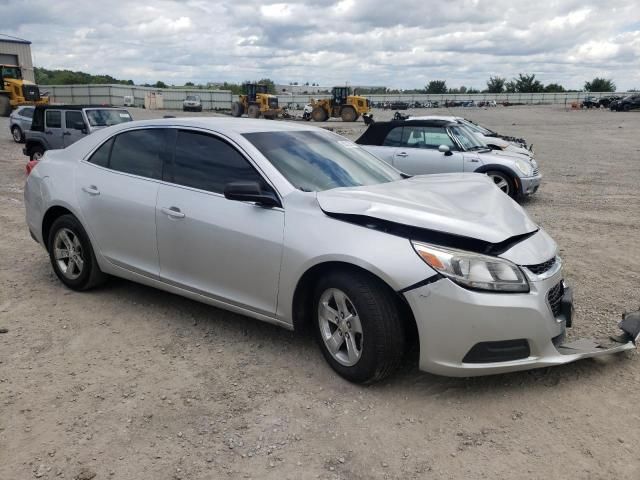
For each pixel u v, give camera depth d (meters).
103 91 62.62
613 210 9.35
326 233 3.38
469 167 9.80
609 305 4.83
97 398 3.31
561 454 2.82
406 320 3.31
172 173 4.24
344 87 42.56
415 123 10.42
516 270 3.16
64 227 4.89
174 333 4.21
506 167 9.62
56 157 5.17
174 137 4.33
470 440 2.93
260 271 3.67
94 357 3.82
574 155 18.92
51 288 5.13
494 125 36.81
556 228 7.97
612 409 3.21
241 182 3.72
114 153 4.70
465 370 3.13
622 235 7.52
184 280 4.15
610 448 2.86
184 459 2.78
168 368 3.68
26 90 36.06
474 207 3.57
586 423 3.07
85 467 2.71
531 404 3.26
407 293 3.10
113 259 4.59
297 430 3.02
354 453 2.83
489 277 3.08
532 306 3.13
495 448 2.87
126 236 4.44
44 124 13.66
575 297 5.04
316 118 43.34
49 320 4.42
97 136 4.92
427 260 3.10
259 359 3.81
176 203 4.09
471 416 3.14
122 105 63.78
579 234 7.59
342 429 3.03
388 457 2.80
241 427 3.04
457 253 3.10
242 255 3.73
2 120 33.09
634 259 6.34
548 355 3.26
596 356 3.63
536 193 11.20
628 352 3.90
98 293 5.00
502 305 3.06
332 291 3.44
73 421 3.08
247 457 2.80
